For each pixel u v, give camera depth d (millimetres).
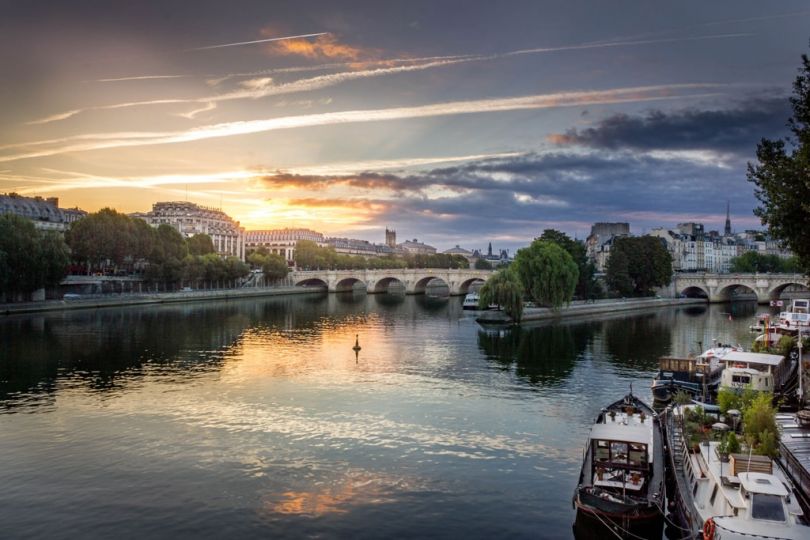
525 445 43844
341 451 42344
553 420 50375
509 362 77938
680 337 103562
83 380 63562
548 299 130750
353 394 59250
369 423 49156
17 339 89688
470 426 48500
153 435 45406
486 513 32781
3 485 35906
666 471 35875
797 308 102188
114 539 29734
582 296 164125
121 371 68625
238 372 69562
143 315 131625
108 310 140125
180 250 186500
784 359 59719
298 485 36312
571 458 41188
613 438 33625
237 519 31891
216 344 90750
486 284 125312
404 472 38500
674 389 56375
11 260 119250
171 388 60781
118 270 183500
